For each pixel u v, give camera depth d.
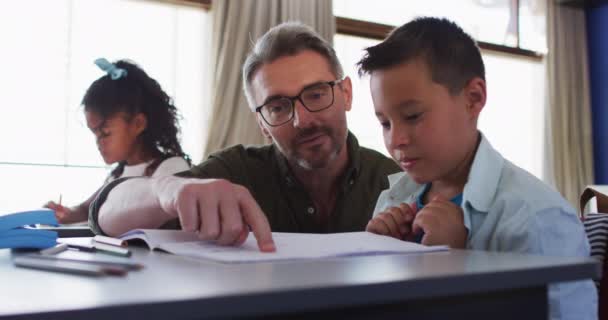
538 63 4.78
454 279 0.38
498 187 0.84
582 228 0.78
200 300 0.32
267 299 0.33
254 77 1.34
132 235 0.70
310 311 0.35
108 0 3.14
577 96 4.88
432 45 0.84
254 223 0.63
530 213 0.75
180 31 3.37
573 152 4.79
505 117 4.64
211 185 0.66
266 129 1.37
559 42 4.79
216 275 0.41
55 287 0.38
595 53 4.93
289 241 0.67
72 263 0.47
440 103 0.82
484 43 4.46
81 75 3.05
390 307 0.38
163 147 1.87
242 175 1.38
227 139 3.37
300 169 1.33
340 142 1.30
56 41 3.01
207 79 3.40
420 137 0.83
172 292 0.34
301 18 3.62
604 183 4.86
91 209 0.96
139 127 1.82
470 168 0.87
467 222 0.79
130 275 0.42
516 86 4.70
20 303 0.32
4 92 2.87
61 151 2.94
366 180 1.36
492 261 0.46
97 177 2.93
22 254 0.63
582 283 0.68
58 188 2.86
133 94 1.81
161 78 3.28
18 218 0.67
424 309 0.39
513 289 0.42
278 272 0.41
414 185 1.05
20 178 2.80
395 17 4.16
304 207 1.36
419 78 0.82
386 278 0.37
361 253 0.55
